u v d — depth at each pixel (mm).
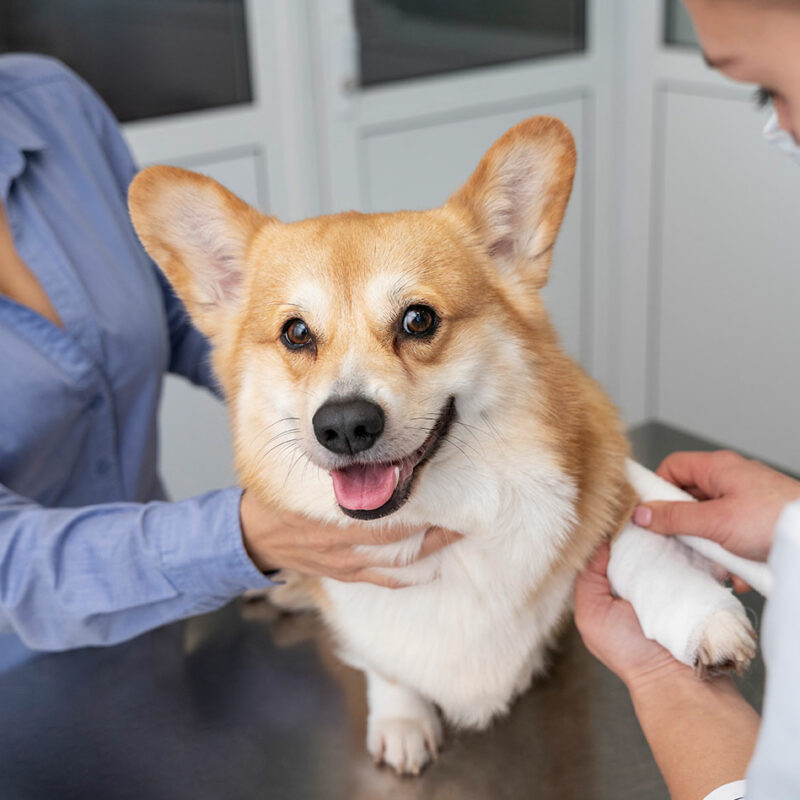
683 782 924
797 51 612
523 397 1253
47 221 1549
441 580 1247
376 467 1167
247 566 1228
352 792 1170
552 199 1283
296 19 3023
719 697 1042
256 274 1333
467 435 1232
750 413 3586
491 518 1220
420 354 1216
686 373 3783
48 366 1490
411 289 1227
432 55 3293
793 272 3242
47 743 1260
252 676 1382
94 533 1262
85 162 1648
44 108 1624
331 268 1245
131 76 2914
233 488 1298
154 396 1674
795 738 605
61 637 1315
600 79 3598
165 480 3186
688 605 1070
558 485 1220
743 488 1189
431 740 1236
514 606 1245
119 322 1577
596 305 3930
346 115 3195
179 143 3006
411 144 3357
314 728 1279
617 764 1175
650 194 3670
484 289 1290
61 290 1523
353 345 1210
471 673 1251
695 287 3625
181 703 1330
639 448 1871
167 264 1353
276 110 3125
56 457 1562
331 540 1194
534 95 3500
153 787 1183
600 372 4039
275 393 1273
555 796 1136
